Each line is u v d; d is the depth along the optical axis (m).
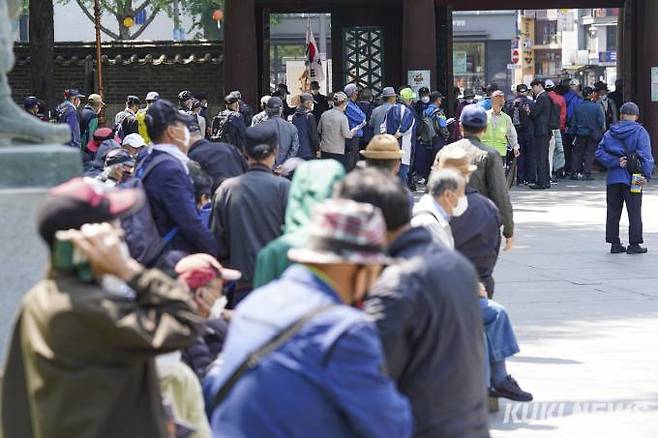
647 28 80.00
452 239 22.08
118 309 11.59
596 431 22.77
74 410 11.64
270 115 53.72
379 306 13.12
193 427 14.98
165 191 21.83
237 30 78.06
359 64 84.38
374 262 11.40
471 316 13.48
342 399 10.97
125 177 27.61
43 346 11.65
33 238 17.02
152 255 21.11
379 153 23.98
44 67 69.50
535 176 72.31
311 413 11.00
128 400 11.87
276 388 11.05
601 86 80.56
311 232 11.48
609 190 45.00
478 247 23.11
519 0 82.88
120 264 11.74
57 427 11.65
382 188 13.41
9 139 18.75
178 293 11.88
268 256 17.06
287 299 11.35
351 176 13.58
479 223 22.92
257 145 22.78
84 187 11.86
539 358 28.47
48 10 69.38
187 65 82.31
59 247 11.70
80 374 11.59
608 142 44.69
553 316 33.41
